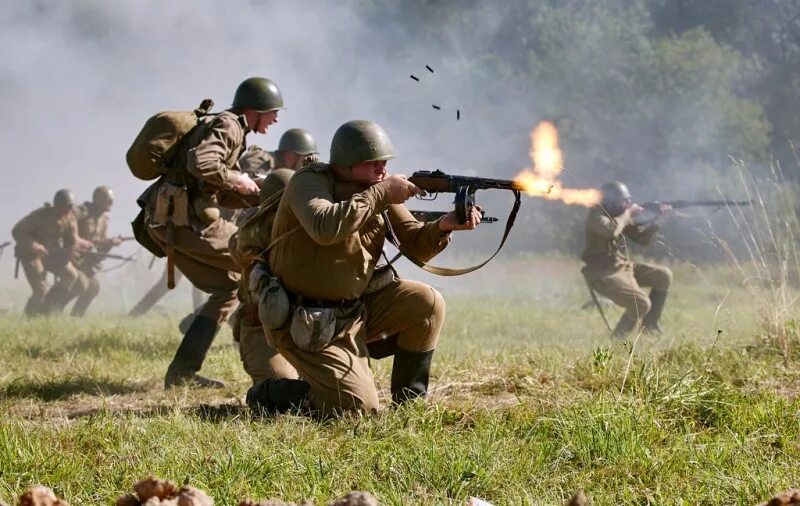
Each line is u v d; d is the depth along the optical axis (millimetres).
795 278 9375
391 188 5074
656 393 5129
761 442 4648
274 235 5285
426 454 4324
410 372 5512
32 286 14664
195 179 6855
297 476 4172
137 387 6688
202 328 6723
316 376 5230
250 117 6980
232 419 5148
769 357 6371
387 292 5477
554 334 10664
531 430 4711
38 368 7363
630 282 10719
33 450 4418
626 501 3959
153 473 4172
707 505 3934
